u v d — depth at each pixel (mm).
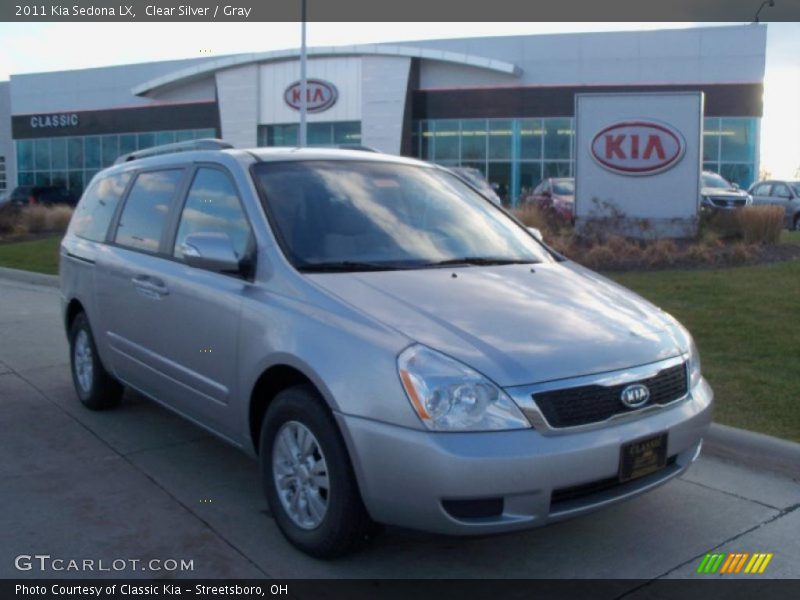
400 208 5152
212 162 5258
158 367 5285
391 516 3664
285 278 4363
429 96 38938
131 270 5555
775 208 14359
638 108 15047
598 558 4238
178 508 4746
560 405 3668
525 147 38281
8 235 24250
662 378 4062
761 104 35656
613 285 4973
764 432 5688
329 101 39188
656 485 4004
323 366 3852
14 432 6074
